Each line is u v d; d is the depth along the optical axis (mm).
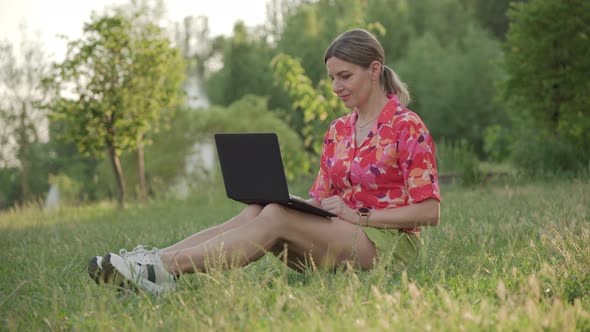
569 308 2158
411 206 3047
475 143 27531
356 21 12117
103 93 12688
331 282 2684
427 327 1939
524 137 12117
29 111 25031
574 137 11680
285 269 2799
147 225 7207
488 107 27578
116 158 13109
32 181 29203
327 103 11867
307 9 30844
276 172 2865
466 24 32969
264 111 25625
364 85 3205
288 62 12023
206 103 33875
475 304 2330
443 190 10602
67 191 26828
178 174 24016
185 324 2170
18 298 2812
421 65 28656
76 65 12352
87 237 5785
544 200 6102
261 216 2855
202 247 2762
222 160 3021
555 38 12125
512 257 3207
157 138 24453
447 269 3002
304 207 2881
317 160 13898
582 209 5230
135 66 12633
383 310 2168
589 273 2719
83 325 2262
